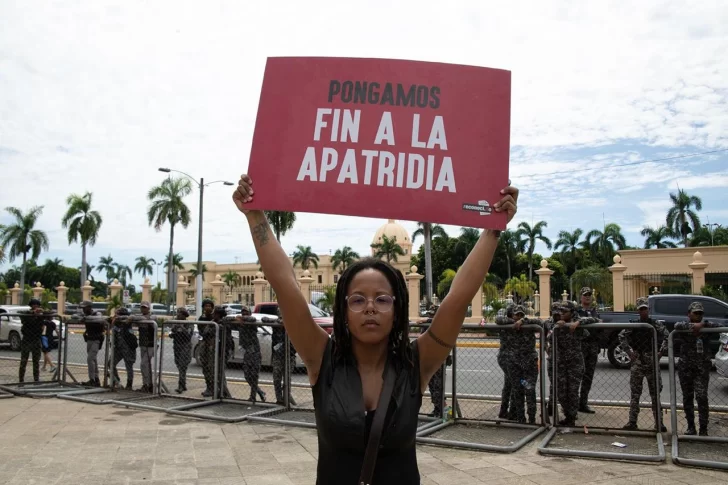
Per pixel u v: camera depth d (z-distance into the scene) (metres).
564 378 7.11
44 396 9.27
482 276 2.07
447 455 5.86
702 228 50.31
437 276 53.06
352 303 1.88
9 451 5.89
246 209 2.21
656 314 13.11
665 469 5.31
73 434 6.66
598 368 10.94
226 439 6.46
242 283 82.50
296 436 6.62
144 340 9.78
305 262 59.59
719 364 9.45
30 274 72.12
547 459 5.68
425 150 2.23
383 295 1.88
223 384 8.97
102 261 89.69
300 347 2.00
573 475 5.13
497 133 2.24
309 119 2.28
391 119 2.26
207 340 9.16
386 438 1.78
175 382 11.14
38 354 10.76
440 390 7.56
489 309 25.77
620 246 54.12
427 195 2.20
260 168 2.25
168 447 6.09
